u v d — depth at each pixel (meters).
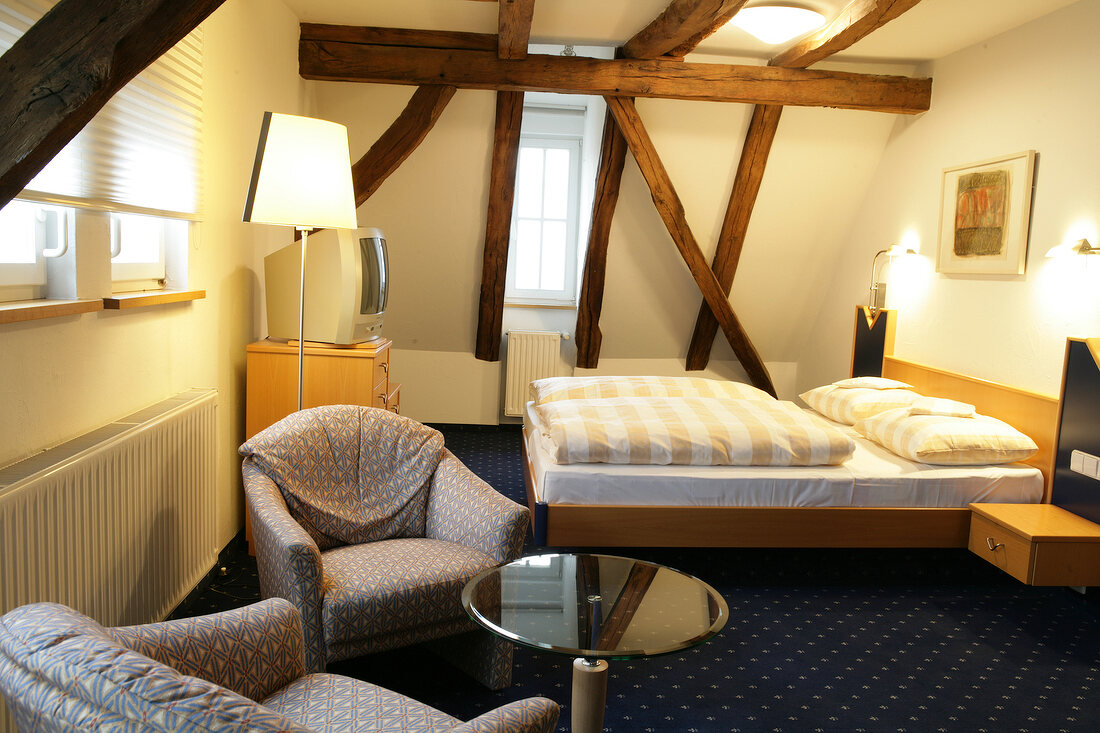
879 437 3.94
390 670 2.65
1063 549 3.19
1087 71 3.58
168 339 2.87
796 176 5.22
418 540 2.63
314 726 1.60
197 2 1.57
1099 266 3.47
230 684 1.64
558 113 6.00
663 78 4.60
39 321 2.08
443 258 5.59
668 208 5.09
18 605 1.79
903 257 4.93
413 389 6.13
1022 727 2.50
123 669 1.13
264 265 3.87
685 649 1.89
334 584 2.26
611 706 2.52
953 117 4.50
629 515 3.35
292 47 4.33
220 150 3.28
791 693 2.65
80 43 1.52
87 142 2.23
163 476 2.59
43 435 2.11
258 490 2.44
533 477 3.72
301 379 3.27
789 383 6.29
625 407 3.80
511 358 6.00
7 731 1.77
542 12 4.04
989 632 3.17
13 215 2.17
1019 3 3.69
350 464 2.73
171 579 2.68
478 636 2.55
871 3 3.50
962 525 3.56
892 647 3.02
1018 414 3.85
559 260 6.23
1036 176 3.87
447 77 4.58
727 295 5.62
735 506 3.42
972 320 4.30
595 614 2.07
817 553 3.85
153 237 2.91
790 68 4.61
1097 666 2.92
